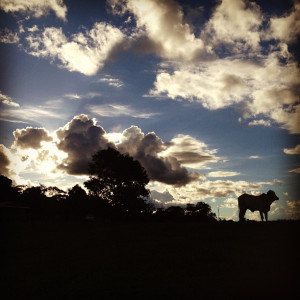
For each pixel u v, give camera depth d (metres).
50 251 26.41
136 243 27.72
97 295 14.80
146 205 77.31
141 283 16.25
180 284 15.78
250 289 14.55
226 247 24.00
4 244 29.95
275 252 21.52
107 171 77.44
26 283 17.42
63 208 83.88
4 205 78.62
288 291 14.16
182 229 34.69
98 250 25.55
